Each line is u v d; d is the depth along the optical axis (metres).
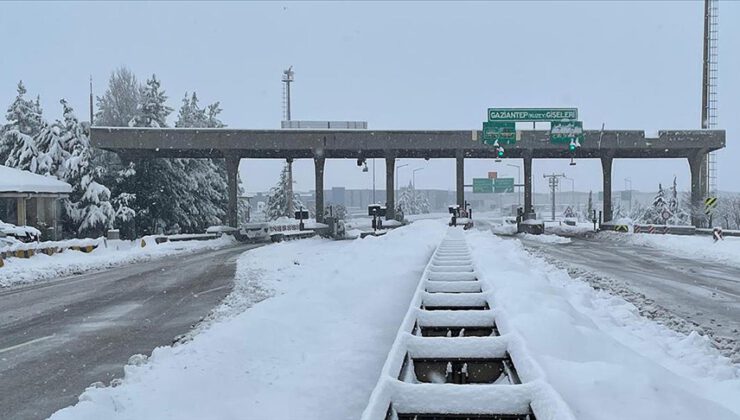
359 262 14.27
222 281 17.39
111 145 38.16
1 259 20.52
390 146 41.66
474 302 7.10
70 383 7.29
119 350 9.05
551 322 6.11
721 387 5.85
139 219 44.66
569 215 114.12
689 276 18.67
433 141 42.03
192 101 61.12
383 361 6.20
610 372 4.62
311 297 9.37
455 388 3.51
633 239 37.50
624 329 8.96
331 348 6.75
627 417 3.85
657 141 41.69
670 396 4.33
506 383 4.45
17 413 6.19
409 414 3.48
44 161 39.09
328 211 52.56
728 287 16.02
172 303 13.73
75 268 22.25
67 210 38.69
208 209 50.41
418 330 5.48
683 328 10.35
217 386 5.34
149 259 26.67
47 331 10.77
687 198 76.81
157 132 38.62
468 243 20.25
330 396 5.17
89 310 13.10
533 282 9.23
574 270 19.44
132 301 14.26
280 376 5.71
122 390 5.39
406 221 56.06
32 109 48.03
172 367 5.92
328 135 41.06
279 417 4.68
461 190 43.69
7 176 32.91
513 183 87.06
